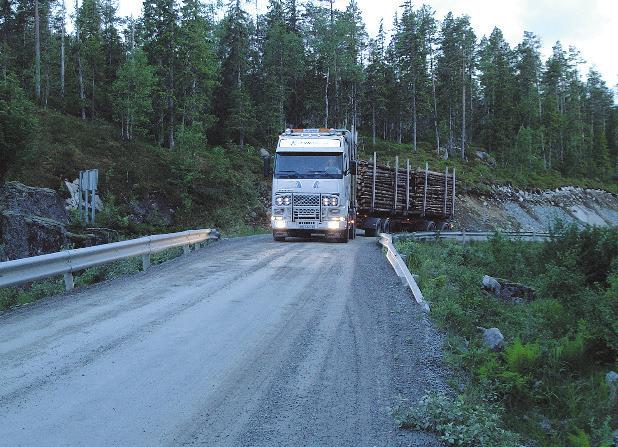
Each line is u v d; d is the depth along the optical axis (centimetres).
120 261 1282
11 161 2711
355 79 6919
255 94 6544
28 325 736
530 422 577
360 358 637
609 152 12062
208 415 462
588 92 12350
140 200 3541
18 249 1775
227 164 4325
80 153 3634
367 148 7075
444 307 859
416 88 7562
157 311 827
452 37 8281
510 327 981
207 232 1809
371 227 2856
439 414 476
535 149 8912
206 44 5078
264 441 421
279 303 907
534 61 10325
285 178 2011
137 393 501
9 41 5803
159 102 4903
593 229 1547
